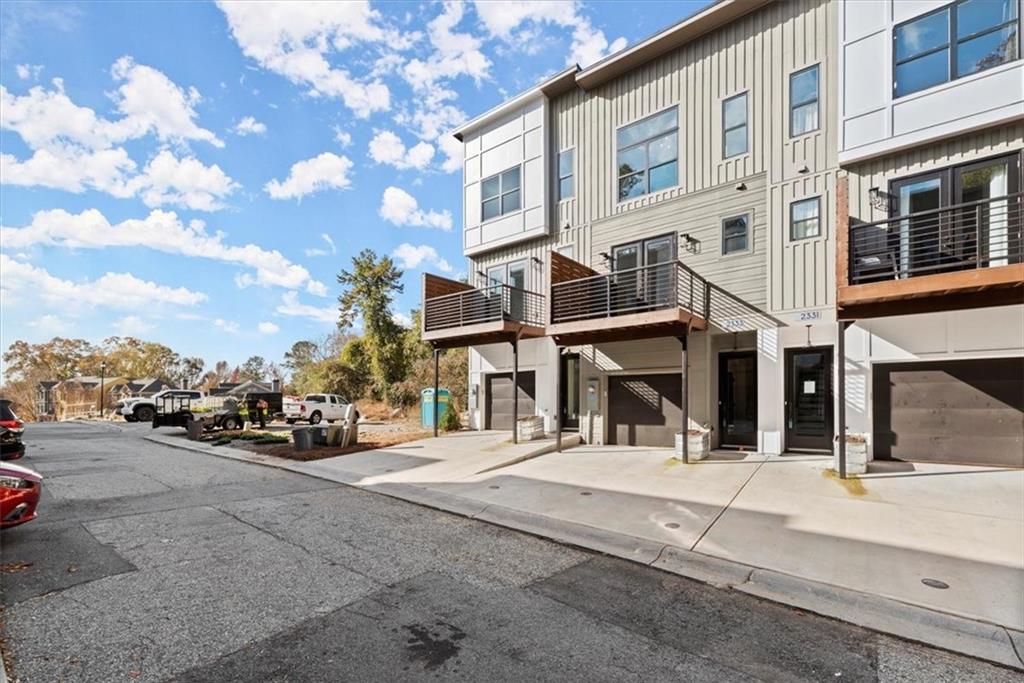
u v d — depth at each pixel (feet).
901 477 25.77
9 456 32.89
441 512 22.86
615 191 42.57
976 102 27.09
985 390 27.84
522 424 41.93
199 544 17.76
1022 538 16.97
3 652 10.43
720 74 36.99
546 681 9.58
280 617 12.14
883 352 30.25
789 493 23.44
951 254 27.53
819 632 11.68
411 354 97.60
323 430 43.93
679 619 12.29
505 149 50.44
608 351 41.78
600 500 23.26
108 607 12.61
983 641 11.09
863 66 30.68
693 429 36.01
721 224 36.40
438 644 10.93
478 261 53.36
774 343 33.71
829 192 31.99
